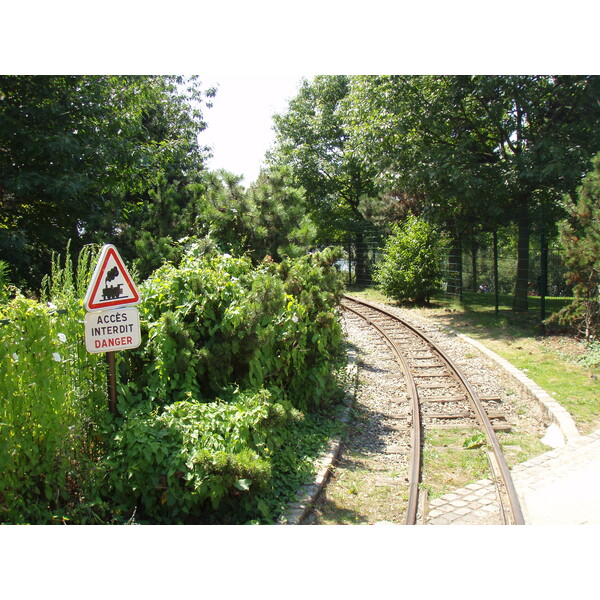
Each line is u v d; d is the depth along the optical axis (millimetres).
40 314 4301
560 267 16891
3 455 3996
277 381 6980
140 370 5719
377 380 10234
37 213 11297
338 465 6375
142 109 15234
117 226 12781
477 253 25484
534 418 8125
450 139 17844
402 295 20938
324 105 32844
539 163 15094
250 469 4469
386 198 26062
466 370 10930
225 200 11023
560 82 15461
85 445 4770
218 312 6262
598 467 6117
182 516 4699
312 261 9539
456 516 5125
